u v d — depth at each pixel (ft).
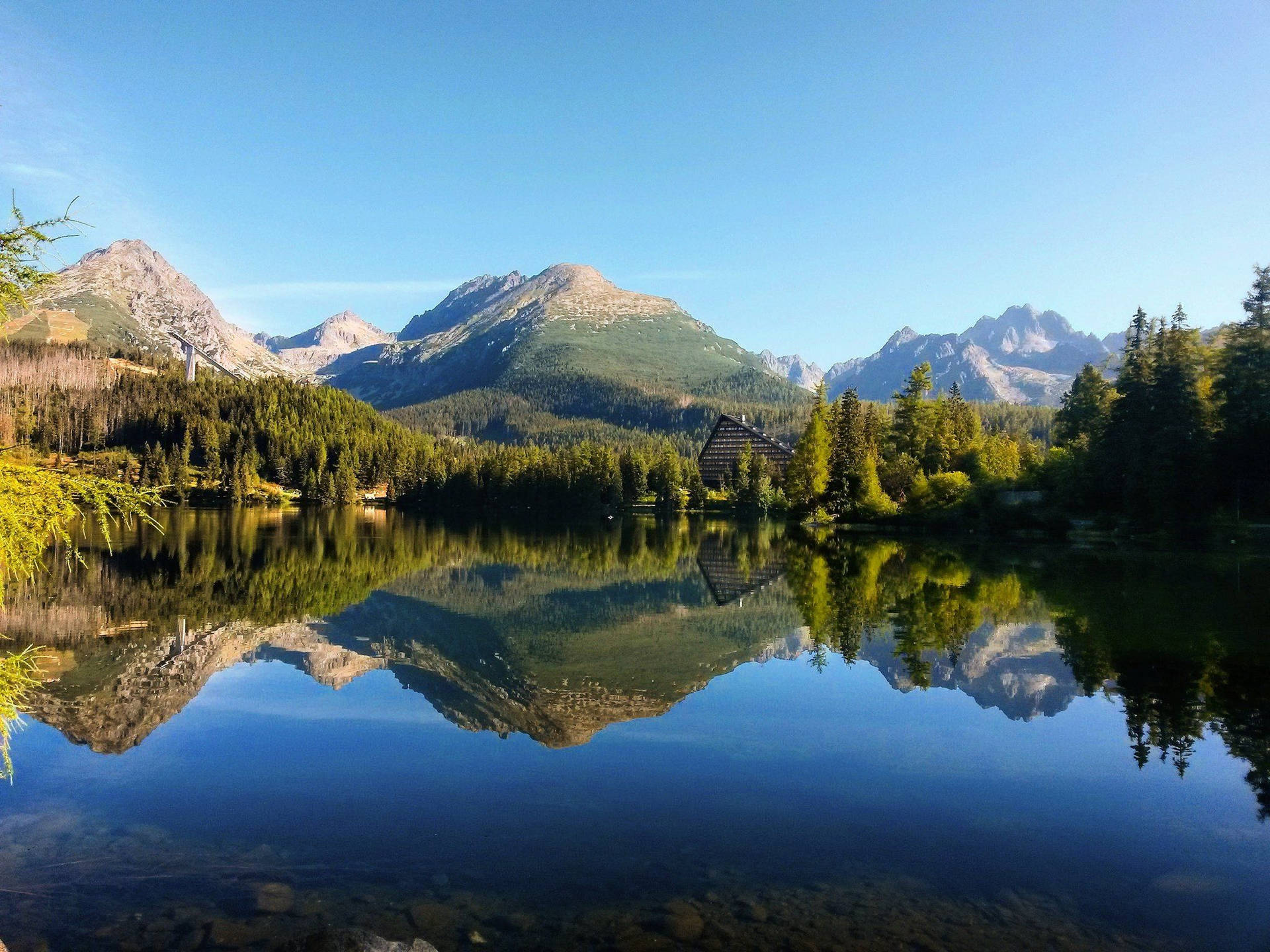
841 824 39.01
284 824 38.78
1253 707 59.67
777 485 428.56
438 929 28.78
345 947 26.07
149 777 45.68
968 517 238.07
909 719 57.88
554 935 28.35
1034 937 28.25
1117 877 33.37
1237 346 193.98
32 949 27.37
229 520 325.83
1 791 43.32
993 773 46.52
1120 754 49.73
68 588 124.16
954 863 34.60
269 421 533.14
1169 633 85.56
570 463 433.48
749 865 34.35
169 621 98.68
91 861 34.53
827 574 150.41
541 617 108.27
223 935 28.32
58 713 59.16
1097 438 228.43
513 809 40.83
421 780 45.21
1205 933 28.78
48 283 28.02
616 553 209.97
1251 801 42.04
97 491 29.81
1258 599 107.55
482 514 443.32
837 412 332.80
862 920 29.58
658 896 31.48
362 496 507.71
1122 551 179.32
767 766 47.88
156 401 529.04
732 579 147.33
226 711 60.13
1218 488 191.52
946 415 318.65
